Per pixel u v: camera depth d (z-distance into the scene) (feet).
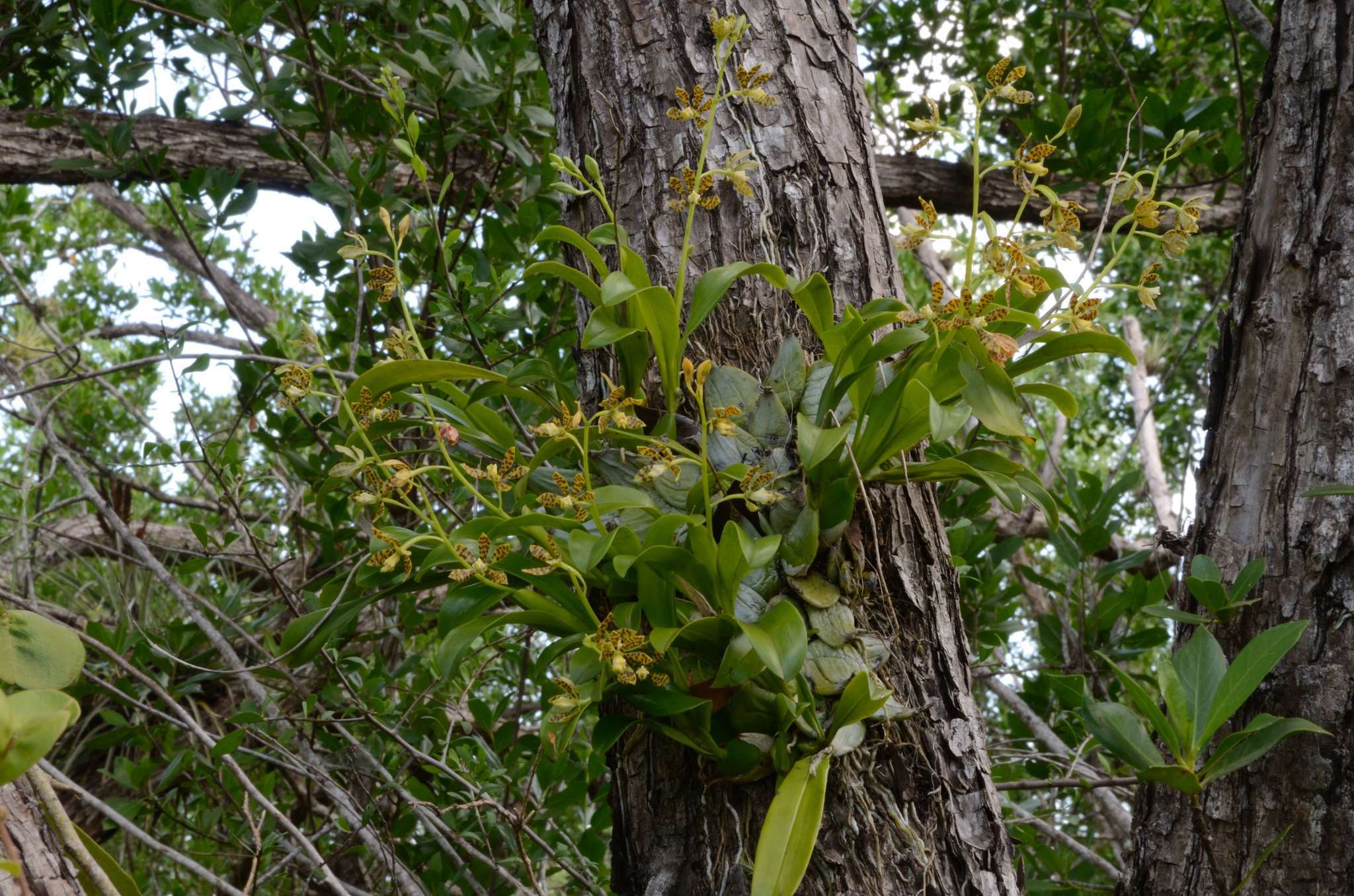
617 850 4.39
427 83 8.40
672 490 4.07
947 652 4.28
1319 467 4.74
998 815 4.20
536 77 8.69
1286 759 4.55
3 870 2.16
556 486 4.21
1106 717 4.50
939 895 3.89
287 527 10.16
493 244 8.11
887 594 4.14
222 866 8.71
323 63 8.63
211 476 7.77
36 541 8.02
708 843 4.02
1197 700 4.42
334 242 7.89
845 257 4.63
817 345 4.49
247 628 8.32
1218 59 13.39
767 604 3.84
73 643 3.01
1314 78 5.06
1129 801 10.02
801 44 4.88
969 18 12.85
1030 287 3.83
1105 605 8.58
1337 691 4.49
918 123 4.04
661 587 3.78
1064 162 10.31
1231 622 4.82
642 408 4.29
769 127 4.71
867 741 3.98
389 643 9.62
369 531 7.35
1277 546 4.77
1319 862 4.42
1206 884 4.67
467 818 7.54
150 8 8.19
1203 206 4.07
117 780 7.43
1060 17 11.84
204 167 8.97
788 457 4.10
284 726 7.86
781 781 3.77
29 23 8.78
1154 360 14.02
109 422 11.93
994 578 9.19
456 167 10.10
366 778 7.62
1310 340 4.88
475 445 4.41
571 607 3.99
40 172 9.33
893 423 3.93
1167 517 11.80
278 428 8.39
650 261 4.65
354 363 6.88
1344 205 4.89
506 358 7.63
